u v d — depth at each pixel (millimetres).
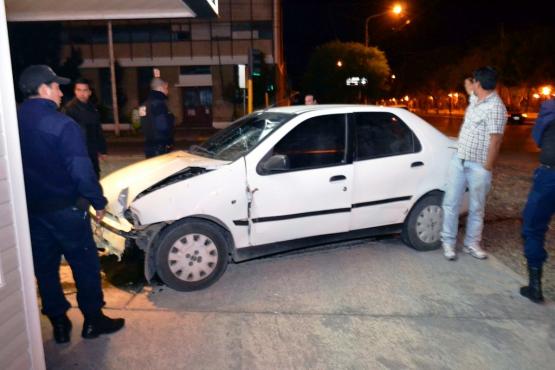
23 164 3191
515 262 5172
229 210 4469
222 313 4027
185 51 33656
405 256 5328
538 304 4191
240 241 4598
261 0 33219
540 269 4215
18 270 2658
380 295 4363
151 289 4508
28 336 2740
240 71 11609
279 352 3455
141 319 3918
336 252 5465
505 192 8570
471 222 5207
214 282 4551
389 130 5262
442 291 4438
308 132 4883
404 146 5285
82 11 5004
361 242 5793
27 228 2725
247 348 3506
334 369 3260
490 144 4719
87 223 3451
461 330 3756
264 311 4066
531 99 50656
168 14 5207
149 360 3355
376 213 5129
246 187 4520
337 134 4973
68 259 3447
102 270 4949
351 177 4930
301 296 4348
